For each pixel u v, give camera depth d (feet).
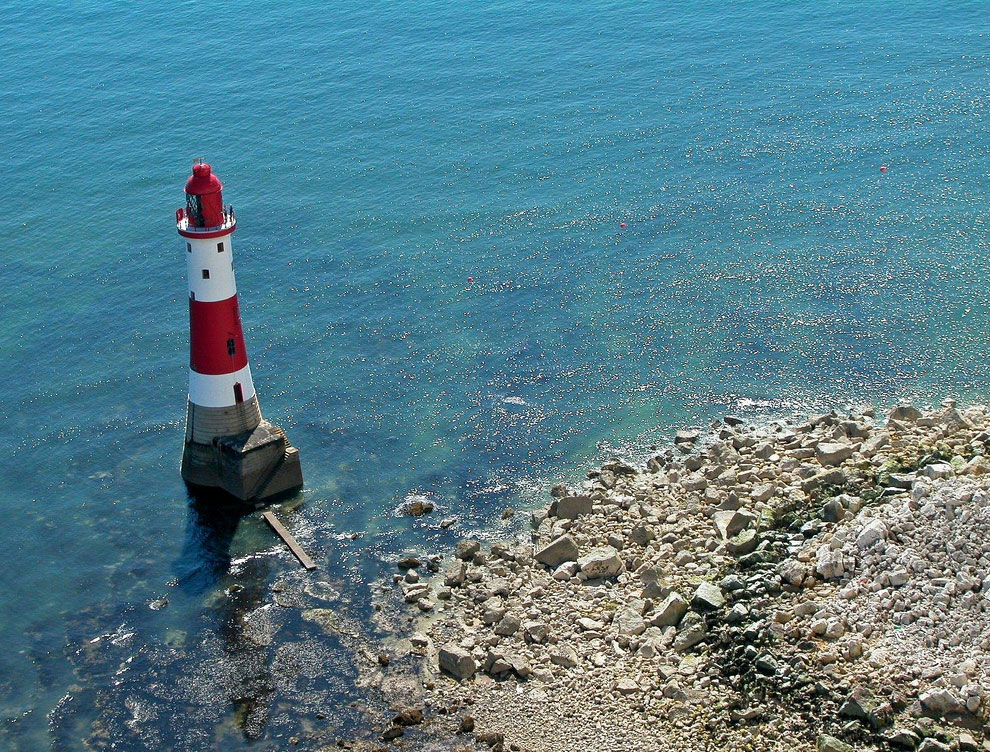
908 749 156.25
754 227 339.16
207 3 542.98
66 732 185.57
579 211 352.08
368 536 227.61
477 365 283.59
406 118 416.05
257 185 371.35
